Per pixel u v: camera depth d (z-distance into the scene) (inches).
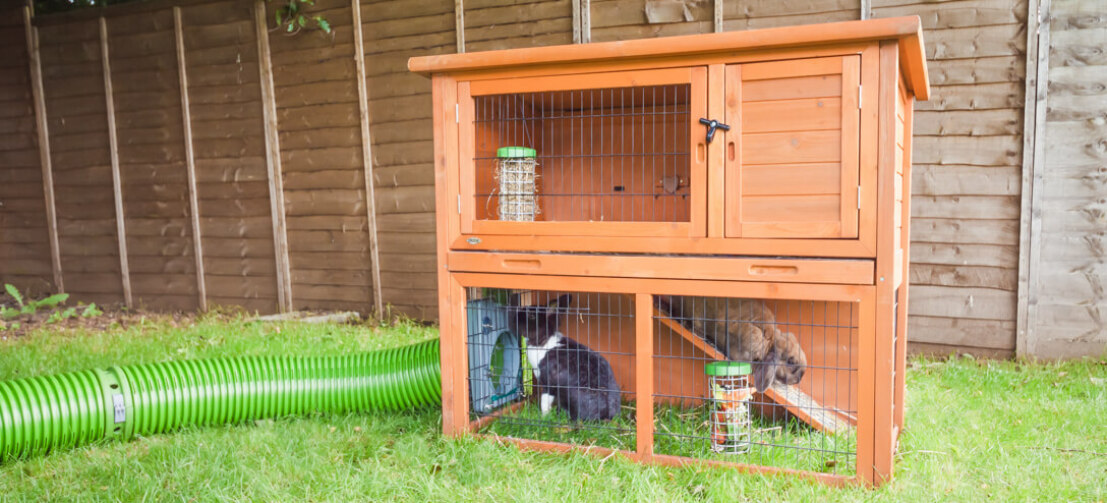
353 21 240.4
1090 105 175.9
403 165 239.1
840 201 102.5
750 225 107.0
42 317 269.1
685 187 142.8
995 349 187.5
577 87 115.0
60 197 297.1
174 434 132.6
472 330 137.6
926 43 186.2
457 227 124.5
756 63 105.2
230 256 271.1
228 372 140.3
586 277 116.6
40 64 292.8
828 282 103.8
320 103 249.6
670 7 205.5
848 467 112.2
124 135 282.8
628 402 147.3
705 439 122.1
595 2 212.5
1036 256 181.0
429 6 230.8
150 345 201.5
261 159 261.4
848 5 190.1
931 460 114.1
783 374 133.1
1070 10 175.3
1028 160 179.9
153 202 281.4
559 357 134.8
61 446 123.7
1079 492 102.5
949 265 189.5
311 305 259.3
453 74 122.5
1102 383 158.4
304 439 127.0
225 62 262.8
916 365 179.9
